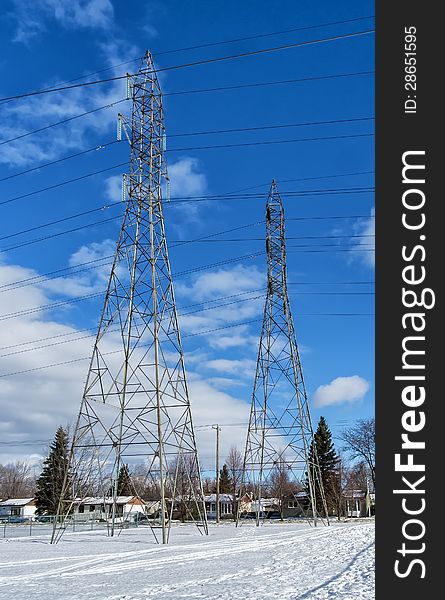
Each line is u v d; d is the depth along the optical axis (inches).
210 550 1417.3
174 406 1781.5
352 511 4562.0
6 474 6333.7
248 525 2719.0
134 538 1915.6
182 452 1786.4
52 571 1054.4
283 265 2433.6
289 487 4148.6
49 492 3924.7
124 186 1817.2
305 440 2347.4
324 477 4084.6
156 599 701.3
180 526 2797.7
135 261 1787.6
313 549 1334.9
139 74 1893.5
